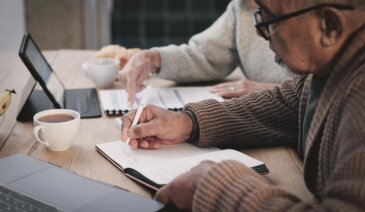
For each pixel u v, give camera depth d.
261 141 1.23
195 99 1.53
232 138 1.22
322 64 0.90
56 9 3.26
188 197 0.90
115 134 1.28
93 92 1.61
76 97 1.54
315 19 0.85
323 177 0.89
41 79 1.35
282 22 0.88
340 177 0.75
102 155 1.16
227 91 1.58
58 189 0.96
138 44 4.00
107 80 1.65
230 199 0.82
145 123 1.18
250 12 1.73
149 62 1.68
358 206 0.70
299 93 1.25
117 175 1.07
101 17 3.50
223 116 1.22
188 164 1.07
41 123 1.15
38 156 1.15
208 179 0.86
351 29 0.84
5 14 3.02
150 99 1.52
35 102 1.41
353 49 0.85
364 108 0.77
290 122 1.25
